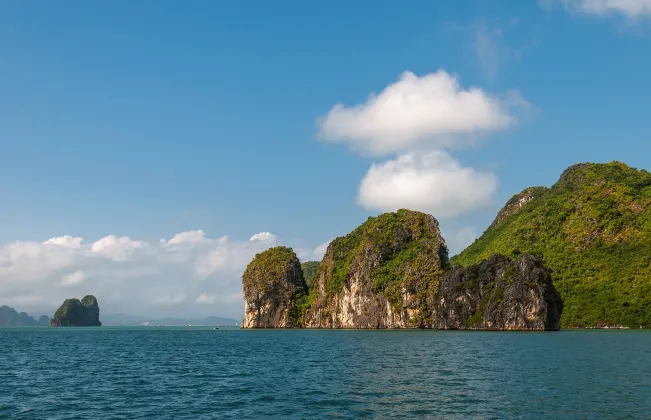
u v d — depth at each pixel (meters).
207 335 184.75
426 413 36.69
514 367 61.31
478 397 42.16
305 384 50.88
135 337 171.38
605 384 47.69
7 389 50.12
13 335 195.12
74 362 77.19
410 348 93.44
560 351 82.19
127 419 36.47
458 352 82.94
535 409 37.38
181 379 56.22
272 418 36.06
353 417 35.88
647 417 34.69
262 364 70.69
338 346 103.56
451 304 188.75
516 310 168.75
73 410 39.75
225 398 43.91
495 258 184.75
